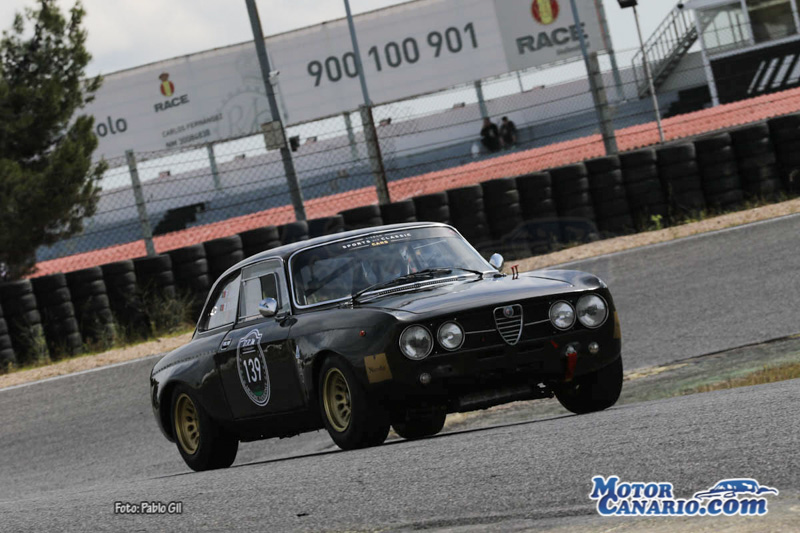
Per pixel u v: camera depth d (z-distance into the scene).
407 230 27.88
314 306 25.75
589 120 109.44
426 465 18.53
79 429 43.69
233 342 27.47
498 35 106.50
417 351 22.66
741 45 122.06
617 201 65.31
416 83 108.06
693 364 40.75
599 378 25.28
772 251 50.44
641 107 121.19
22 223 67.50
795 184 66.88
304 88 108.00
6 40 69.56
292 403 25.48
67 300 59.25
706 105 123.06
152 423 43.41
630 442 17.44
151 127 105.44
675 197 66.31
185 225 94.69
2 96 67.50
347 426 23.77
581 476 15.52
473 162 90.69
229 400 27.70
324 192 96.75
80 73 71.38
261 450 39.56
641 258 52.41
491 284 25.05
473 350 22.92
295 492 18.28
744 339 42.94
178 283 61.78
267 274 27.36
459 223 63.38
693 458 15.48
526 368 23.33
